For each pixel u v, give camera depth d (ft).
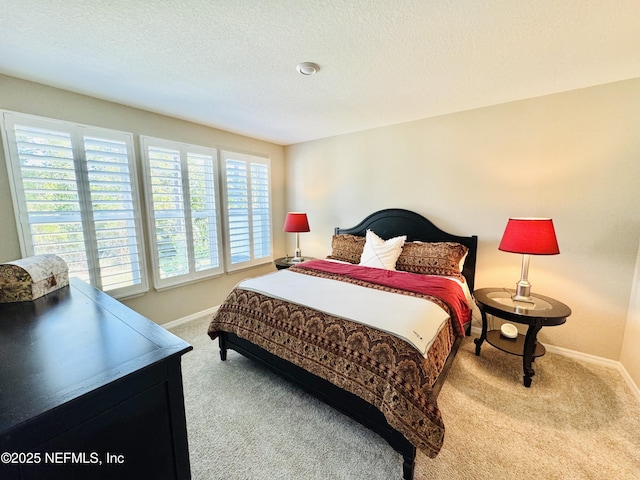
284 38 4.93
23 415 2.08
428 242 9.44
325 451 4.83
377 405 4.49
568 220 7.48
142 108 8.47
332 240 11.43
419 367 4.44
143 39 4.93
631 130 6.61
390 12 4.23
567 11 4.18
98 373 2.62
